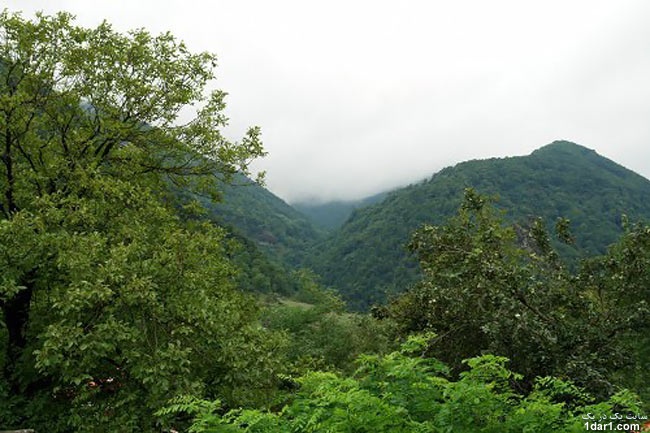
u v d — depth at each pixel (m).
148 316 9.79
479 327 12.23
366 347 18.50
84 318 9.36
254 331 11.02
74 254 9.18
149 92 13.45
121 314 9.70
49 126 12.66
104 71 13.08
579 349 10.91
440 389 5.93
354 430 5.02
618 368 11.47
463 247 14.01
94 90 12.95
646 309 11.11
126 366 9.22
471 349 12.73
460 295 12.61
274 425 5.20
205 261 12.43
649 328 11.72
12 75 12.25
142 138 13.46
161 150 14.24
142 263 10.04
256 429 5.08
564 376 9.96
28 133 12.12
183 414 9.34
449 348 12.89
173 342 9.76
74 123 13.19
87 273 9.09
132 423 8.84
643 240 12.15
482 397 5.12
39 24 11.99
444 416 5.07
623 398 5.18
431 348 12.91
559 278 12.91
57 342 8.30
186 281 10.49
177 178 14.97
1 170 12.09
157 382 8.59
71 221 10.26
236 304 12.88
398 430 5.02
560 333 11.31
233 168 14.82
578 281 12.69
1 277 9.20
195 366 10.01
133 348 9.12
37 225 9.59
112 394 9.70
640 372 12.12
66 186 11.64
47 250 9.95
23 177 11.40
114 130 12.52
